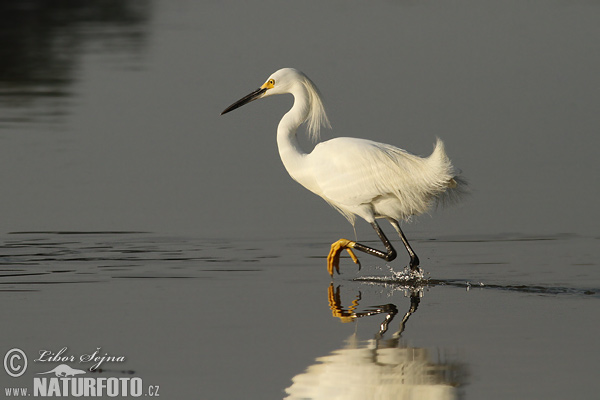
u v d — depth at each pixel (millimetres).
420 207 12750
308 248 13914
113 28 38156
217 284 11812
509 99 24484
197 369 8625
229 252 13531
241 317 10297
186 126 22453
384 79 26688
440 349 9148
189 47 32375
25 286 11547
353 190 12781
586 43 31984
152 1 49031
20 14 43500
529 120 22531
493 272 12523
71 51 32531
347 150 12828
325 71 27594
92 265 12648
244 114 23562
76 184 17609
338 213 16031
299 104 13664
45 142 20859
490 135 21312
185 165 19219
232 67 28562
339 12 41031
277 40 33188
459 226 15219
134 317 10234
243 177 18406
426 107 23562
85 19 41469
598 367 8531
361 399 7887
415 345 9289
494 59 29656
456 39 33250
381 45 32094
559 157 19688
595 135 21312
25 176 18109
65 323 9992
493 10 40531
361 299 11203
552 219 15492
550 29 35031
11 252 13281
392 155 12594
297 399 7930
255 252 13594
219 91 25656
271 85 13828
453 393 7945
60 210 15836
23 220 15180
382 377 8383
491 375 8391
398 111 23125
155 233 14523
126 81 27141
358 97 24484
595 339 9398
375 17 38969
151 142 21031
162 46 32844
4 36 36250
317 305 10898
